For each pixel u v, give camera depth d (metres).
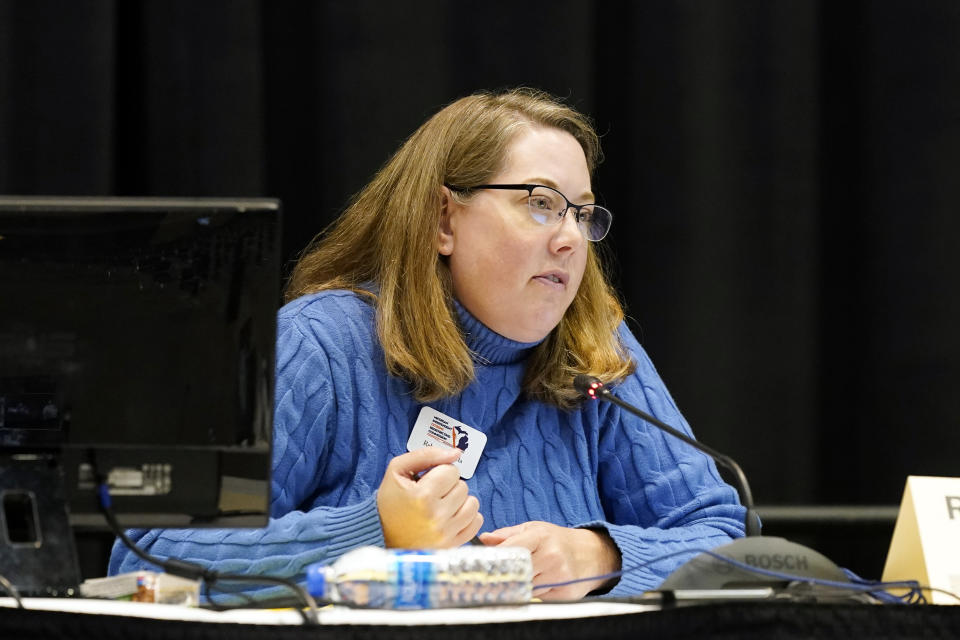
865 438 11.19
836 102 11.33
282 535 5.57
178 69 10.27
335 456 6.58
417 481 5.77
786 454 11.03
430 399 6.72
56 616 3.72
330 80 10.66
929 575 5.13
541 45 10.73
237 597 5.41
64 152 9.93
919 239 10.96
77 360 4.40
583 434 7.21
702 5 10.94
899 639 3.76
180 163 10.27
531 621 3.72
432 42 10.67
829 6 11.31
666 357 10.96
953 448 10.89
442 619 3.89
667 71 10.98
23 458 4.39
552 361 7.17
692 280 10.93
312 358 6.59
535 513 6.80
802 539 9.52
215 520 4.49
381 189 7.26
